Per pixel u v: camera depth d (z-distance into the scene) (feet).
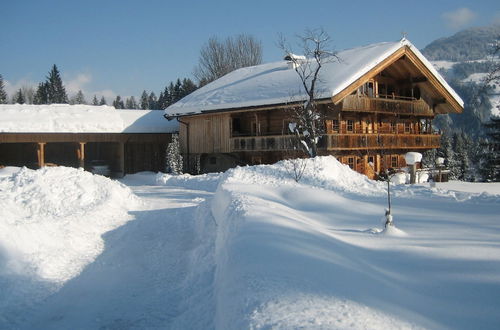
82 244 33.32
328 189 50.11
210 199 48.44
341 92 77.87
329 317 12.52
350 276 16.48
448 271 18.26
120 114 119.34
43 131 99.19
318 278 15.83
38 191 45.09
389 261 20.03
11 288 22.91
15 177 47.93
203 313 18.48
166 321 19.75
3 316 20.38
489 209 35.50
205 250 28.40
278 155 91.61
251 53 192.03
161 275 26.89
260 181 54.44
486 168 111.86
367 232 26.78
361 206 38.09
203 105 100.27
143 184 91.86
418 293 15.94
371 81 92.27
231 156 100.94
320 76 84.38
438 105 101.81
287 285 14.94
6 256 25.50
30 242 28.66
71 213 41.14
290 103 81.82
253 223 23.86
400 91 99.55
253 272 16.33
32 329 19.51
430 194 45.11
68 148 120.57
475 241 23.75
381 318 12.94
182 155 109.19
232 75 118.62
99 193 50.19
